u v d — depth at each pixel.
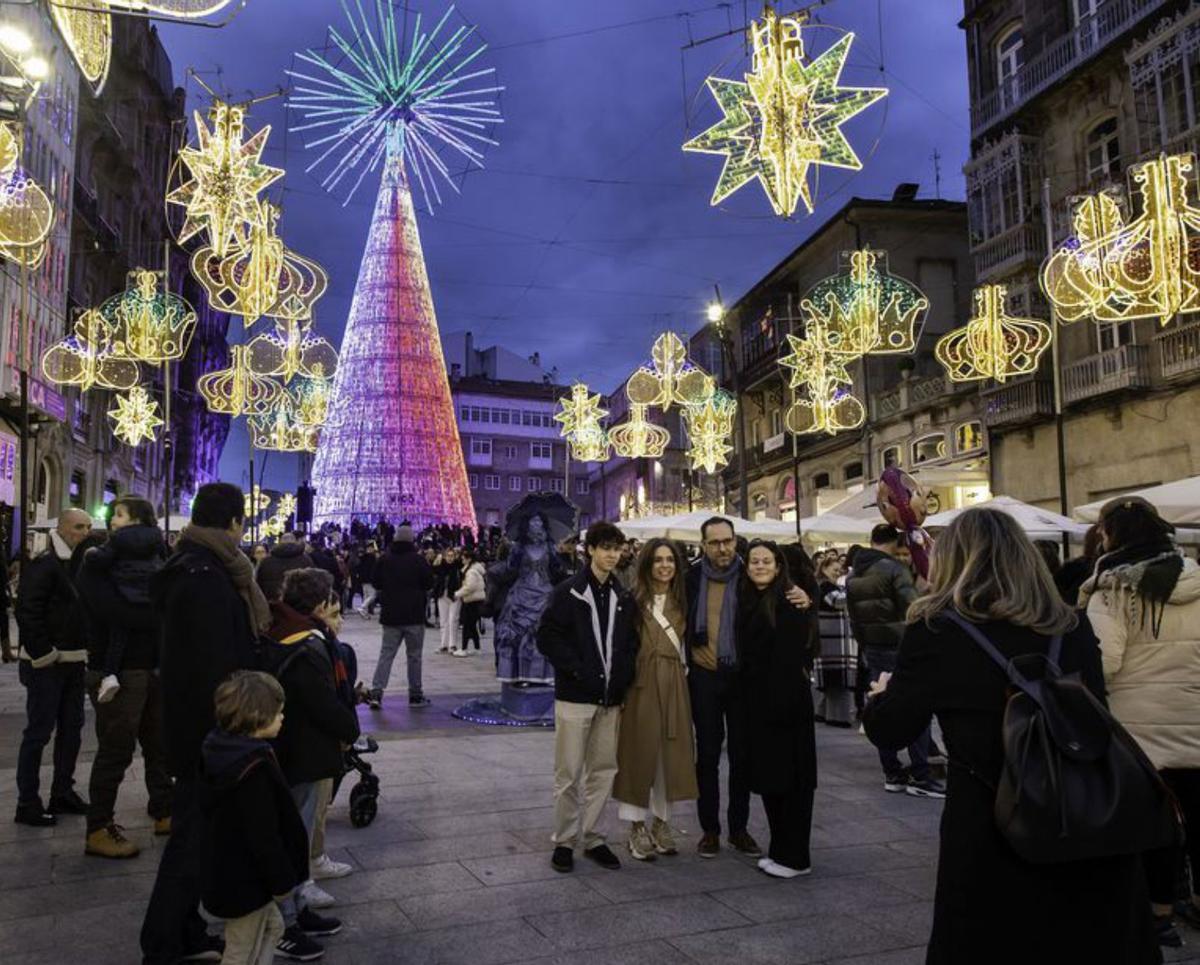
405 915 4.19
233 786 3.23
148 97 40.69
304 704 4.18
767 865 4.83
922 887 4.62
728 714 5.25
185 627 3.79
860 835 5.55
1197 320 17.48
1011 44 23.41
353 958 3.73
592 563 5.09
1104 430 19.67
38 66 10.41
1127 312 12.26
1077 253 12.03
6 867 4.75
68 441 30.03
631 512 57.22
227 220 10.62
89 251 32.25
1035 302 21.31
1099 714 2.30
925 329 30.22
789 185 7.19
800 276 34.81
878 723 2.62
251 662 4.00
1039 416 20.98
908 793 6.56
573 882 4.65
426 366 40.41
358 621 22.47
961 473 23.53
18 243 9.49
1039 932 2.28
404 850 5.12
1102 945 2.27
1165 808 2.27
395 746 8.00
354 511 38.28
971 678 2.46
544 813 5.88
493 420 76.88
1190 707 3.85
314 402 26.33
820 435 32.53
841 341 13.82
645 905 4.34
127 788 6.42
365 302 40.34
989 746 2.40
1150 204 11.00
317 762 4.22
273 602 4.43
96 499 33.84
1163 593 3.85
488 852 5.10
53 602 5.54
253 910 3.24
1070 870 2.29
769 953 3.80
